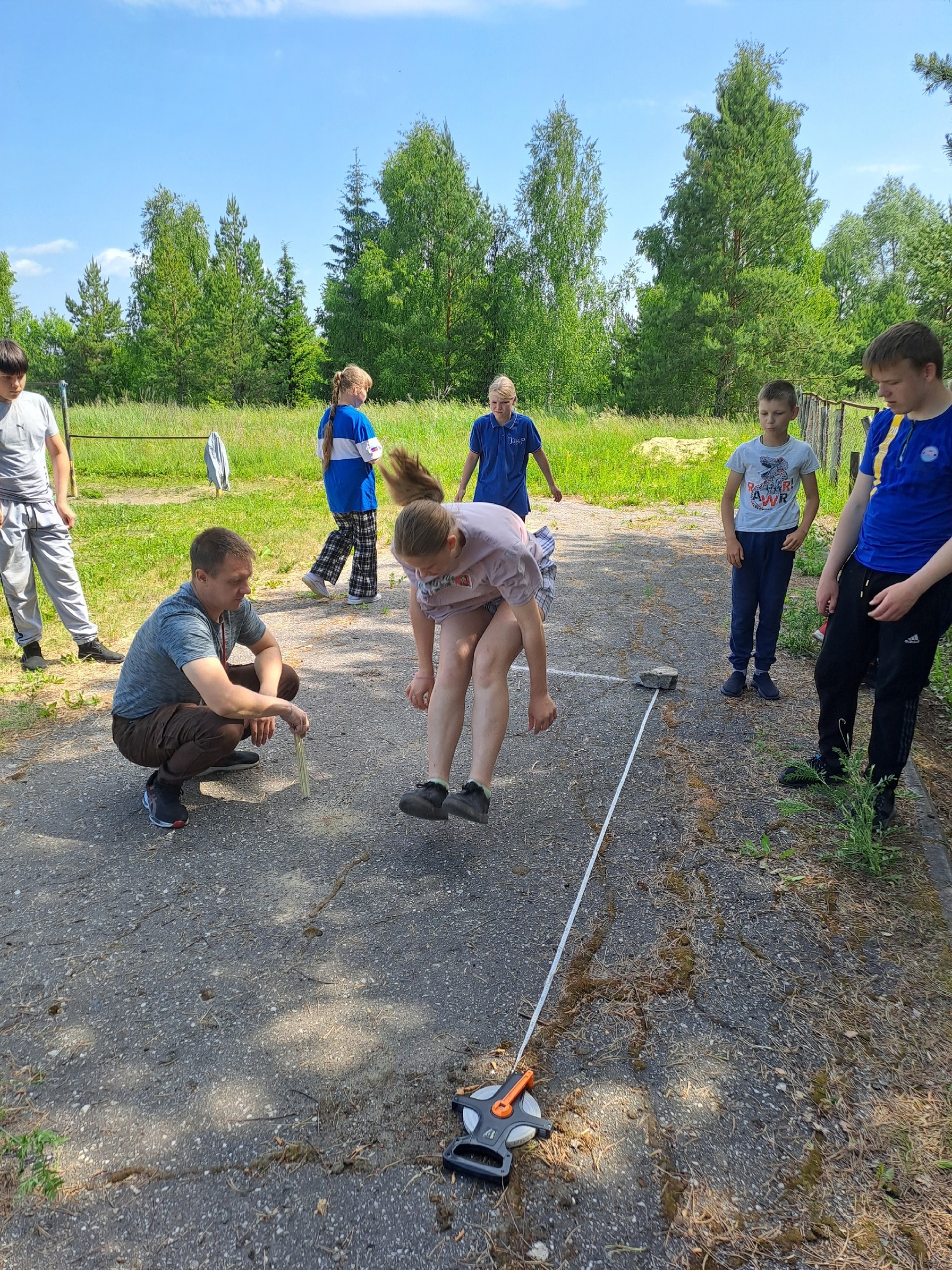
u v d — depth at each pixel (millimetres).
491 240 44562
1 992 2406
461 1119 1987
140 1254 1698
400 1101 2043
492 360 45438
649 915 2713
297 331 53188
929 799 3367
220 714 3045
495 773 3691
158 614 3154
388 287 44938
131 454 16469
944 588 2951
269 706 3176
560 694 4570
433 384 45125
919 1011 2297
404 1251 1697
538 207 41625
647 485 13086
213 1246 1710
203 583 3105
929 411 2971
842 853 2928
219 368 49719
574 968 2477
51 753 3951
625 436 19578
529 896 2824
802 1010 2307
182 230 58875
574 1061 2150
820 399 13375
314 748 3975
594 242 42375
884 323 49375
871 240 62594
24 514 4781
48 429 4852
